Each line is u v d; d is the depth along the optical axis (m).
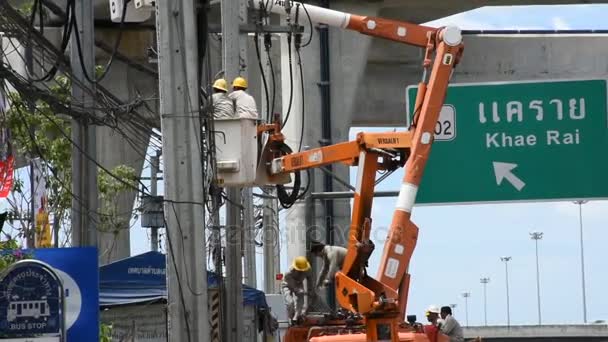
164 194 22.59
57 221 37.09
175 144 22.61
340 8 49.31
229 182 25.70
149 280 34.84
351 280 28.66
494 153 34.47
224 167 25.59
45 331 20.03
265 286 53.81
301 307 35.44
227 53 31.34
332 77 48.28
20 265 20.08
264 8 32.03
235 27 31.44
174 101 22.69
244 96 26.08
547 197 34.19
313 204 43.09
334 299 41.09
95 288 21.42
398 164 30.34
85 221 28.14
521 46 52.19
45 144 36.53
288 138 47.09
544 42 52.09
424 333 29.59
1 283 20.02
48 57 26.42
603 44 52.09
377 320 28.66
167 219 22.48
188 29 22.80
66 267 21.48
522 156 34.44
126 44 49.34
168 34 22.80
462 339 44.34
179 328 22.27
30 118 35.38
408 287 29.00
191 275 22.38
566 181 34.28
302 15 32.84
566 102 34.44
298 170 30.62
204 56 25.81
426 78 32.16
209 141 25.22
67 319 21.28
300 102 46.88
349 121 48.62
